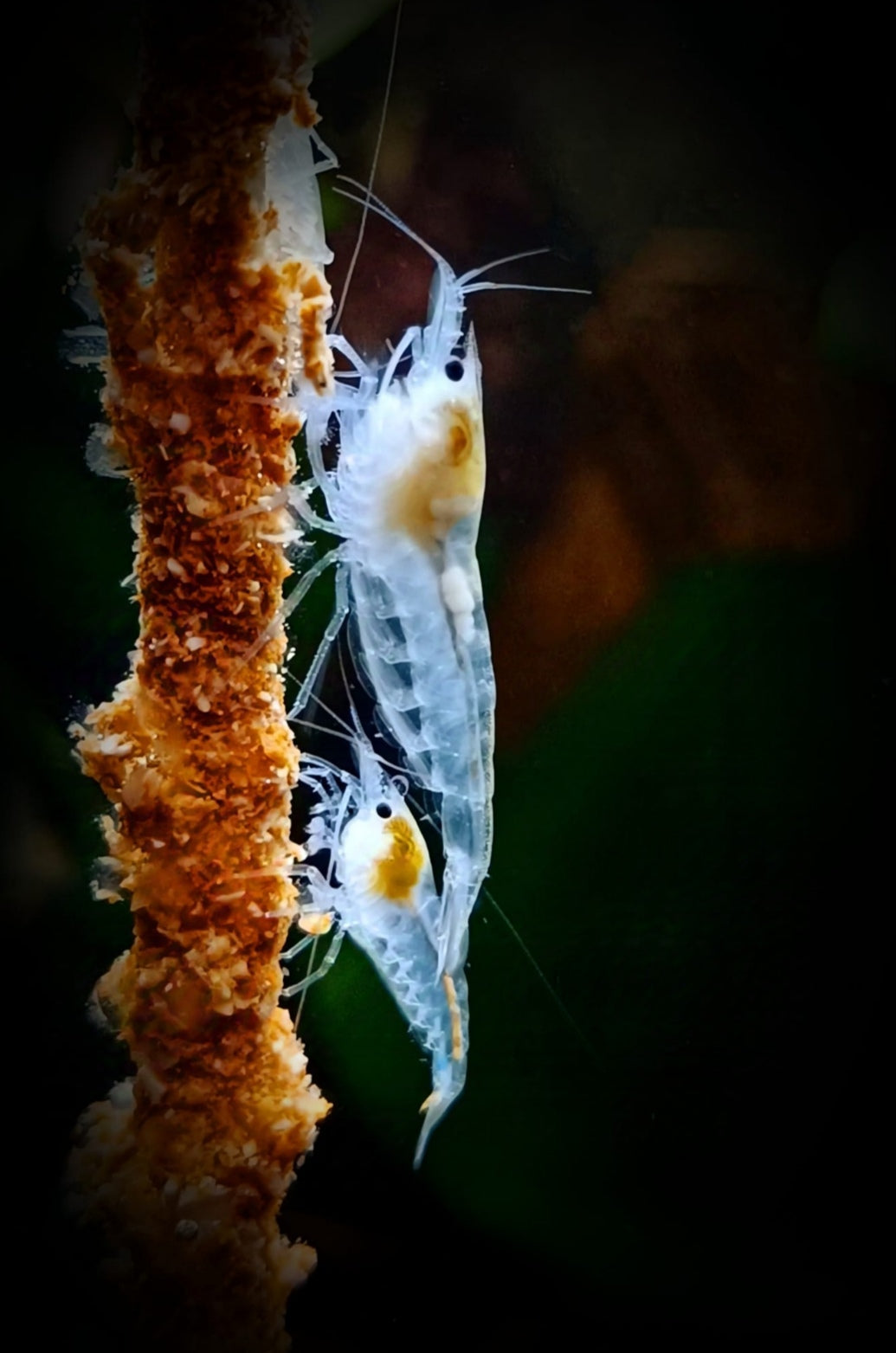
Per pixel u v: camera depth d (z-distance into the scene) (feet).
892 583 0.47
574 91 0.45
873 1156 0.47
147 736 0.41
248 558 0.41
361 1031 0.46
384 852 0.46
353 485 0.45
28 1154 0.45
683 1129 0.47
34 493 0.44
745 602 0.47
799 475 0.46
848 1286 0.47
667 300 0.46
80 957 0.45
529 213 0.45
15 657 0.44
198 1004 0.42
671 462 0.46
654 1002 0.47
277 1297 0.42
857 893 0.48
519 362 0.46
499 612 0.47
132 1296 0.42
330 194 0.45
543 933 0.47
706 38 0.45
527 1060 0.47
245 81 0.40
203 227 0.40
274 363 0.41
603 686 0.47
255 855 0.42
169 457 0.41
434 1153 0.47
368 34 0.44
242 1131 0.42
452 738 0.46
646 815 0.47
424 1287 0.46
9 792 0.45
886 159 0.45
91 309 0.42
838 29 0.44
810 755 0.47
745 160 0.45
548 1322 0.46
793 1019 0.48
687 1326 0.46
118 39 0.42
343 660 0.45
